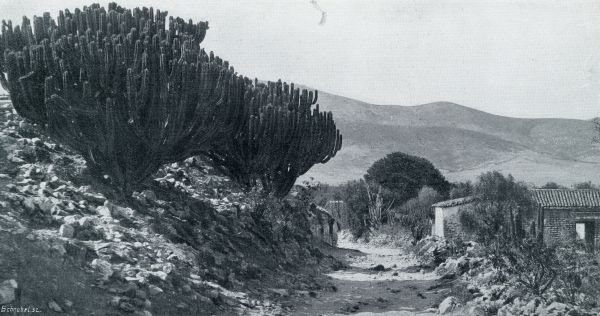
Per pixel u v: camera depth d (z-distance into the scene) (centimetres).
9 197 1245
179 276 1334
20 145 1652
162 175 2188
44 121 1708
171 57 1866
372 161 16888
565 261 1588
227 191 2516
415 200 5603
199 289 1365
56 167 1641
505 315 1372
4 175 1417
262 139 2430
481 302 1553
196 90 1747
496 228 2075
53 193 1429
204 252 1652
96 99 1622
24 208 1246
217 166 2539
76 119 1616
